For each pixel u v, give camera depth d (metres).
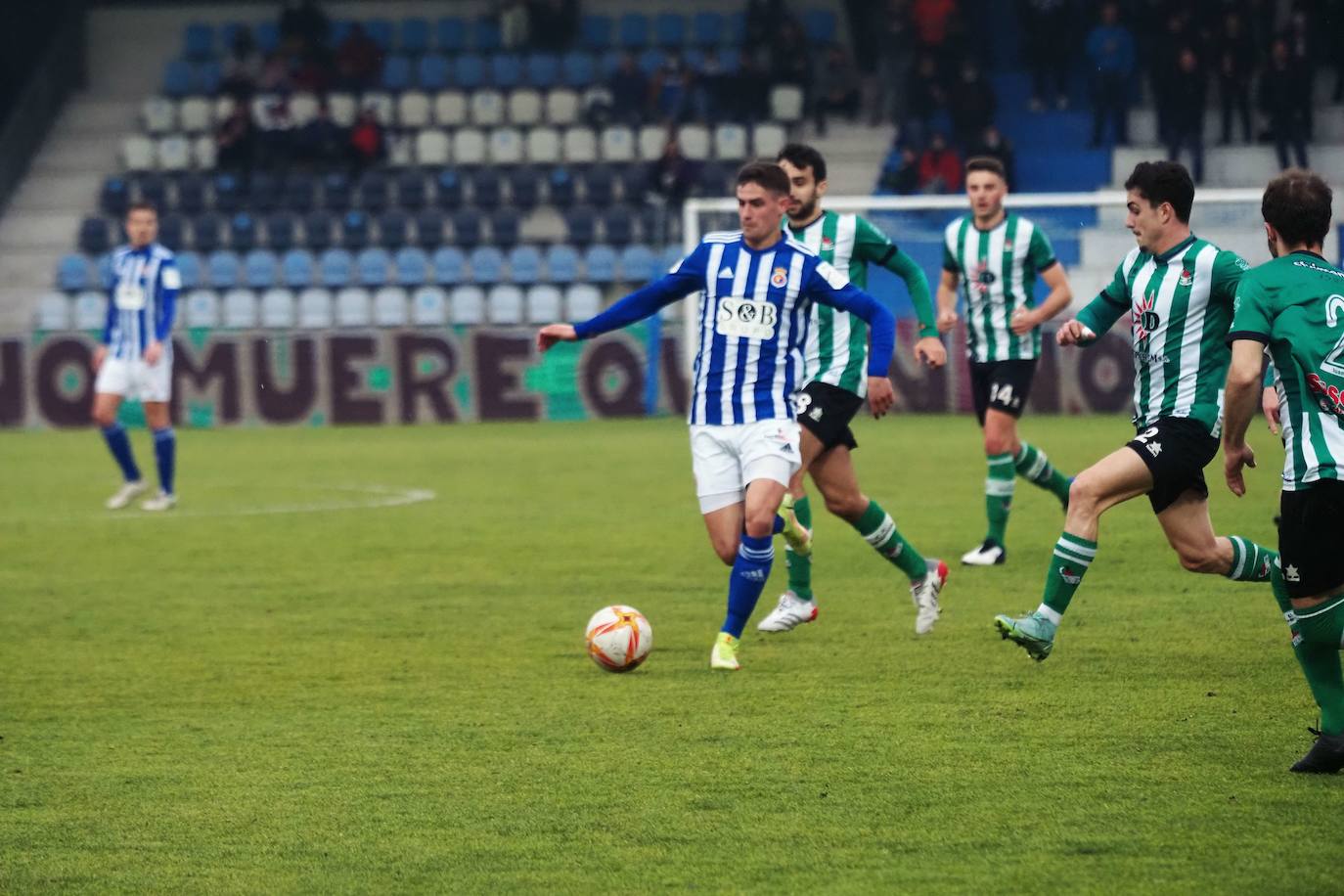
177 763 18.38
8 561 35.59
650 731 19.42
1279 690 21.03
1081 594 28.95
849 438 25.61
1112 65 87.00
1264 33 90.38
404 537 38.88
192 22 106.75
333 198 94.31
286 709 21.11
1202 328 19.91
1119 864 14.19
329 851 15.03
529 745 18.86
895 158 87.12
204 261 93.62
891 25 94.56
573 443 65.62
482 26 103.25
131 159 98.44
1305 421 16.42
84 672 23.75
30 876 14.45
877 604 28.62
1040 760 17.69
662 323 78.94
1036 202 67.38
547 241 93.31
